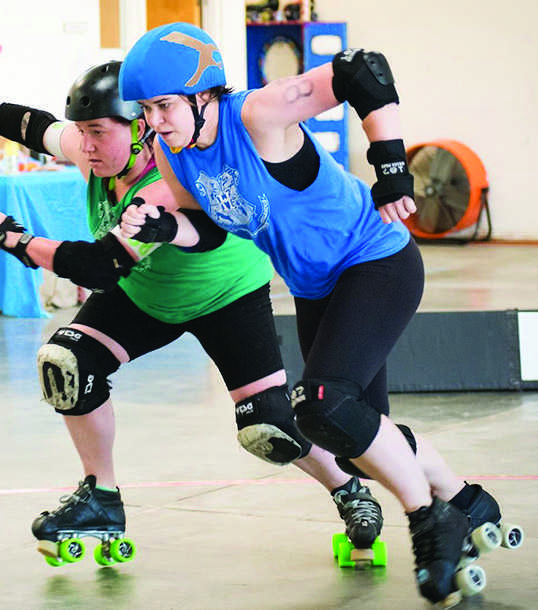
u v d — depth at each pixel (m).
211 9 20.41
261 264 5.08
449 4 22.00
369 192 4.64
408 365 9.92
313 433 4.31
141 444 7.99
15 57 17.27
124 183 4.90
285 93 4.12
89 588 4.95
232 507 6.30
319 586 4.89
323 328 4.43
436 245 21.33
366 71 4.08
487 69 21.80
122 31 18.98
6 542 5.70
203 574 5.11
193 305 4.99
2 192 13.21
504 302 14.16
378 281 4.47
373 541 5.15
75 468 7.31
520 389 9.89
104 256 4.53
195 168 4.33
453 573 4.43
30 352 11.58
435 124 22.28
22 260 4.61
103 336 5.04
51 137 5.24
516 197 21.72
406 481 4.42
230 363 5.04
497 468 7.11
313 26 22.58
